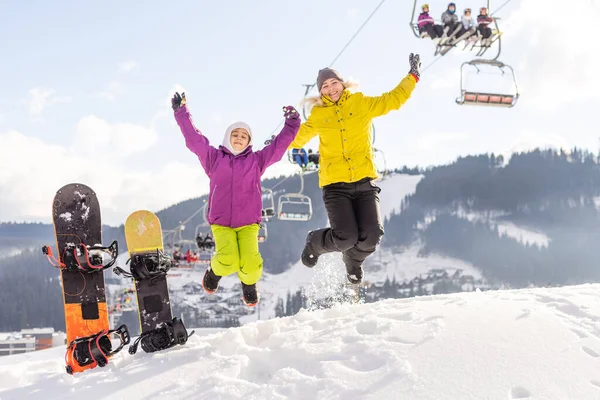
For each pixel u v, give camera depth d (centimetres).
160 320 390
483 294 370
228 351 336
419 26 1007
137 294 392
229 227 388
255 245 385
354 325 319
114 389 292
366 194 438
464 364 240
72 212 407
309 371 272
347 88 451
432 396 220
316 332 328
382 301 399
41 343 9319
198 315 15275
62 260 390
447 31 978
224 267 374
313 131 445
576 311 296
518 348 247
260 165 400
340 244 423
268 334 361
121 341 365
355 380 246
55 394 298
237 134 396
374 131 460
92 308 392
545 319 277
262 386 260
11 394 308
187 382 284
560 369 226
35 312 15300
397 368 246
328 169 438
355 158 433
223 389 263
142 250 397
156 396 273
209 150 395
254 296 389
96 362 352
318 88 450
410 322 304
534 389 215
